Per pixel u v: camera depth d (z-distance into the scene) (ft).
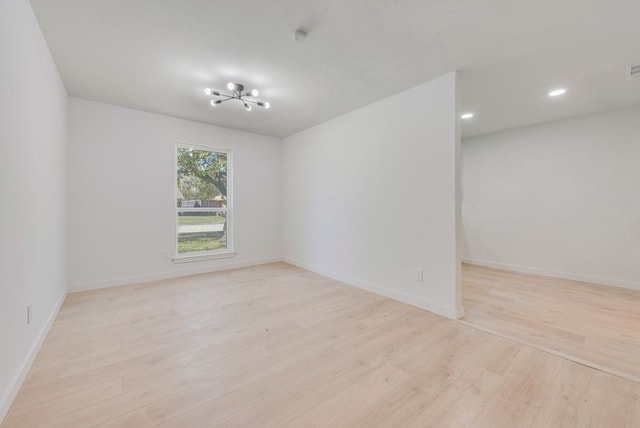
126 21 6.49
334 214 13.53
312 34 6.99
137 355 6.54
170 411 4.76
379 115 11.19
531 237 14.46
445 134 8.93
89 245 11.38
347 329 7.99
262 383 5.55
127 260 12.28
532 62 8.16
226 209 15.69
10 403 4.80
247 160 16.10
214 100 10.75
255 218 16.49
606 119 12.18
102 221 11.66
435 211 9.23
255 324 8.31
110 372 5.86
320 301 10.32
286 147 17.25
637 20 6.25
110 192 11.82
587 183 12.73
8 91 4.84
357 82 9.52
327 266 13.98
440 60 8.11
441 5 5.90
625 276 11.84
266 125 14.74
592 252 12.65
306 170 15.47
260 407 4.89
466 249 17.17
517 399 5.10
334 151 13.51
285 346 7.02
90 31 6.85
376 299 10.55
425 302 9.50
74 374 5.76
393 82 9.53
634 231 11.62
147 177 12.74
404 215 10.22
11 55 4.98
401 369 6.04
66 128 10.53
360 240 12.11
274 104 11.64
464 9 6.01
